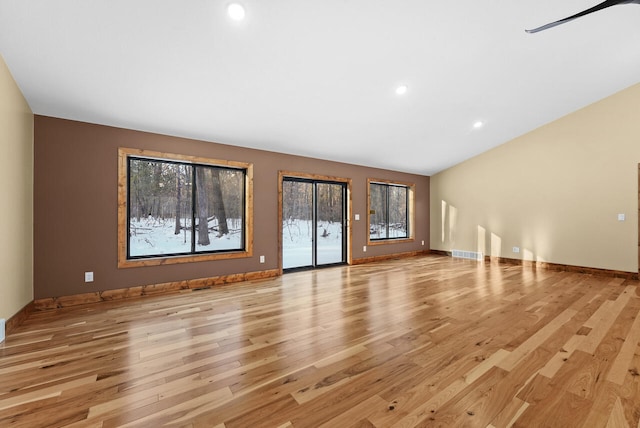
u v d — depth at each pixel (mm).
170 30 2270
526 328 2547
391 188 7051
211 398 1572
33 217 3041
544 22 2766
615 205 4734
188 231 4176
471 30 2738
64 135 3232
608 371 1822
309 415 1434
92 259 3367
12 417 1416
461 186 6926
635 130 4543
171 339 2342
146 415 1435
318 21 2371
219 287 4082
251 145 4566
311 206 5582
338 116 4027
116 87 2865
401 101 3840
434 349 2152
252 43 2512
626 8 2756
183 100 3207
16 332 2480
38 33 2158
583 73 3887
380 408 1485
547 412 1440
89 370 1864
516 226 5938
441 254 7410
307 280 4523
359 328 2564
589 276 4770
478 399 1554
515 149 5934
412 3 2338
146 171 3877
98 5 1994
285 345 2227
